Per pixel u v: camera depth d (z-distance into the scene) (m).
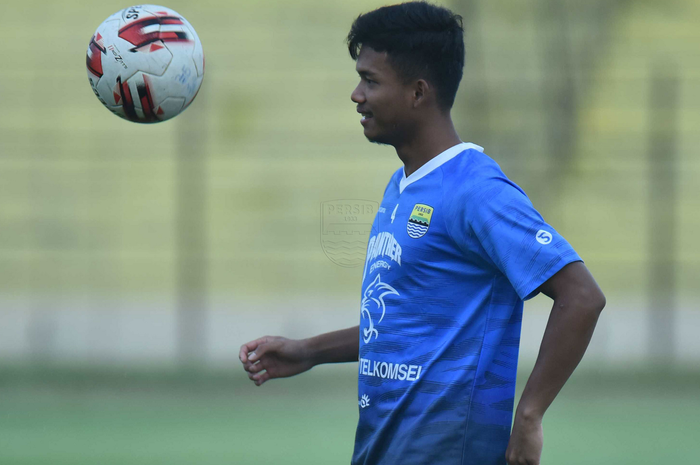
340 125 42.16
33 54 43.84
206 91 35.09
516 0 43.34
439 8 10.15
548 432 23.45
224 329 38.47
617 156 40.41
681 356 34.22
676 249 34.25
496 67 42.09
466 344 9.56
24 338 36.84
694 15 45.91
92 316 40.91
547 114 41.16
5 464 19.78
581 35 44.03
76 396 28.67
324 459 20.31
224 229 43.53
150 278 44.53
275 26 44.78
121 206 44.12
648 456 20.62
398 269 9.85
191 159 34.94
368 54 10.09
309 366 11.84
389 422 9.84
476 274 9.57
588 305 8.83
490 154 40.41
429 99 10.00
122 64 11.20
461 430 9.48
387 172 40.56
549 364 8.88
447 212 9.53
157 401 27.92
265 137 42.19
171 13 11.66
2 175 41.56
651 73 39.78
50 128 42.03
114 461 20.09
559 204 40.50
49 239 42.56
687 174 40.44
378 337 10.02
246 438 22.66
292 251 42.84
